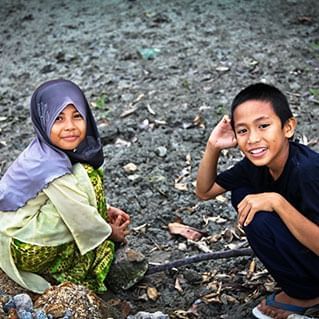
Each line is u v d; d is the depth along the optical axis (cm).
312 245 293
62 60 614
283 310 320
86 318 295
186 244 394
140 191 443
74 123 327
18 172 328
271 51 596
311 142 479
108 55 612
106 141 501
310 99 529
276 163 299
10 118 545
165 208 425
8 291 330
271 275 325
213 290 355
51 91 329
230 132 324
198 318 338
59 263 339
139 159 475
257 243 306
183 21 655
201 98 541
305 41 610
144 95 552
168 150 483
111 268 356
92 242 333
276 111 290
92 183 337
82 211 325
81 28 663
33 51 634
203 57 595
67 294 301
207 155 329
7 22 691
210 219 412
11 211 329
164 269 363
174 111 527
